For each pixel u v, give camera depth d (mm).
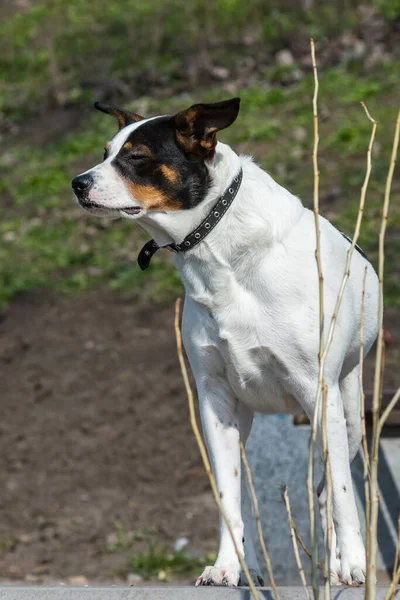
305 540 6352
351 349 4598
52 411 9938
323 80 15578
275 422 6461
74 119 16281
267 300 4176
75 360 10688
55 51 18625
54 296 11906
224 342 4270
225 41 17797
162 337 10852
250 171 4359
